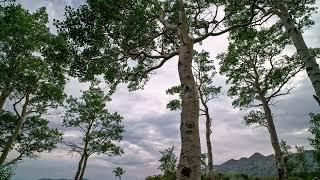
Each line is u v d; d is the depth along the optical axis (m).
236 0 12.04
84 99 32.38
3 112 24.20
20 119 23.48
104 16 10.52
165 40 14.24
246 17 13.38
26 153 25.92
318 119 17.88
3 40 19.44
